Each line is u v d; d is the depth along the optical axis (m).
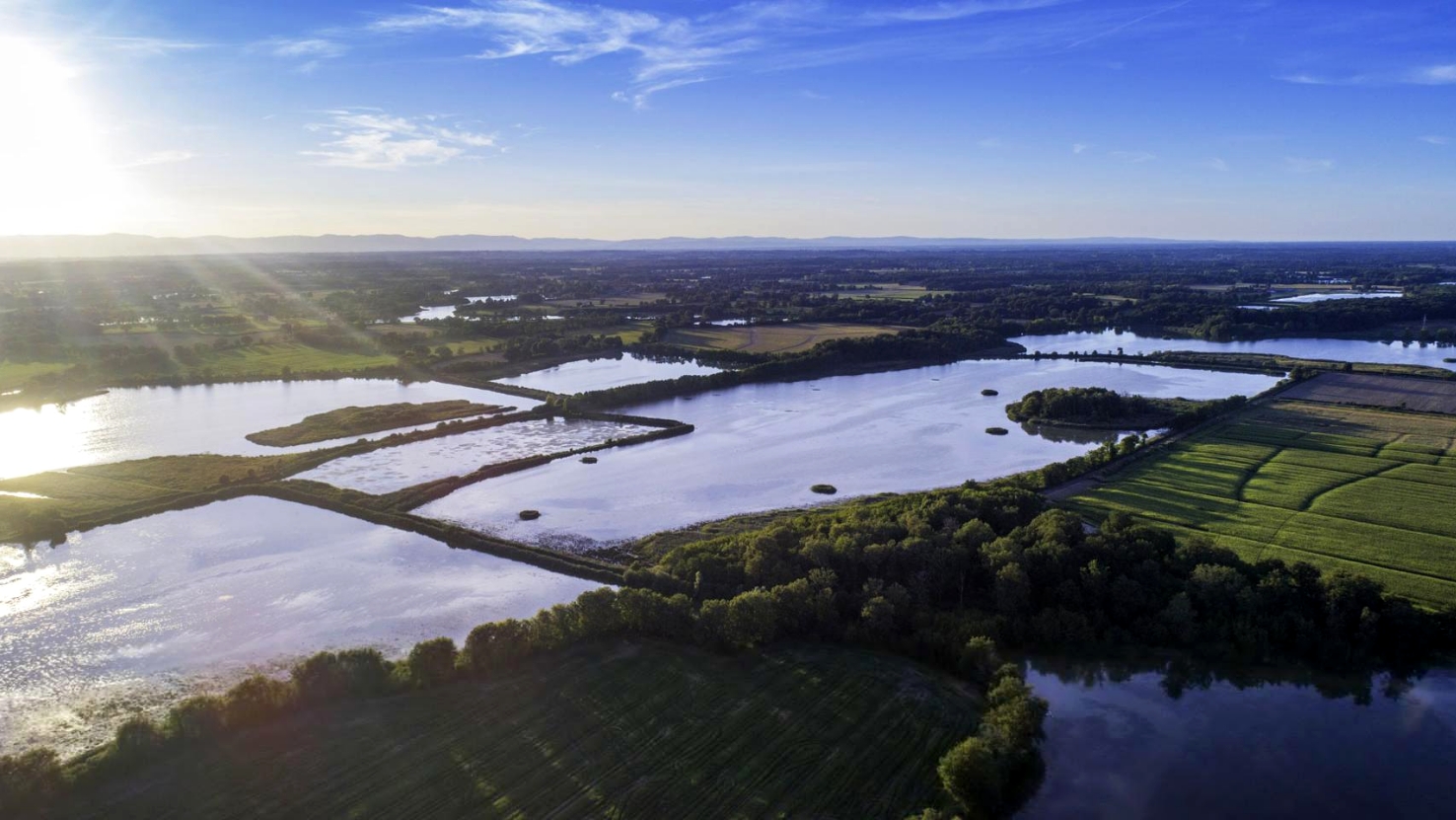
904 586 80.50
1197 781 58.91
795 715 63.31
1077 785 58.25
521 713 63.38
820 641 75.19
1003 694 62.81
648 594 75.38
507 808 53.16
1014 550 82.75
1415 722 65.88
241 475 123.81
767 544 86.12
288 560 95.06
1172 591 79.19
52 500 112.44
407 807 53.16
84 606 83.12
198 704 59.97
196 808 52.91
